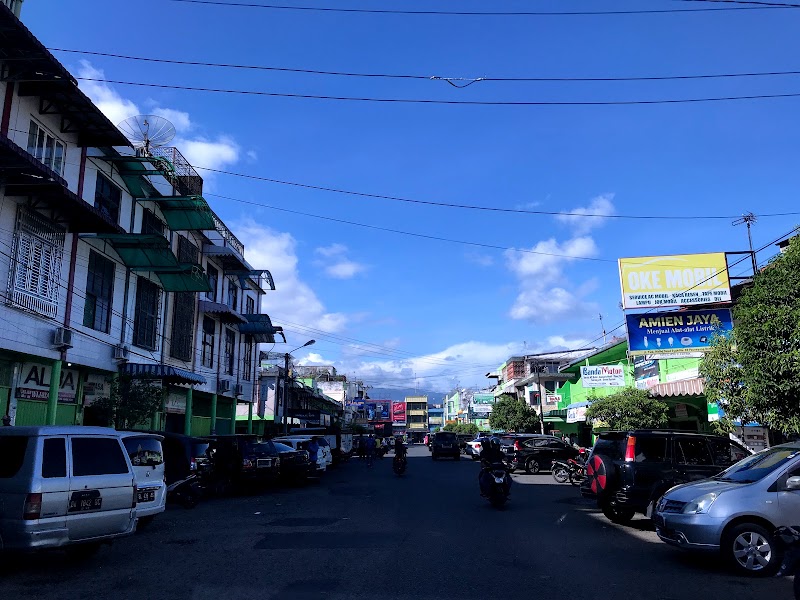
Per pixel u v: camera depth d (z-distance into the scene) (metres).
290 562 7.95
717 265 20.31
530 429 47.31
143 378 18.95
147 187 20.94
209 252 27.97
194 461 14.01
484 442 14.31
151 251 19.47
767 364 10.62
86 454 7.64
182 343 25.09
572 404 38.00
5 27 12.13
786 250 10.88
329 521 11.67
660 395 21.38
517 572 7.44
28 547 6.82
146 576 7.21
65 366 17.22
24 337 14.51
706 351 13.34
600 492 11.40
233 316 29.80
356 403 92.50
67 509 7.19
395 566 7.71
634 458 11.20
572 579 7.11
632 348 19.84
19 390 15.18
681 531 7.79
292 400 51.69
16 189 13.73
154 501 10.38
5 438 7.39
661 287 20.45
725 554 7.48
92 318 18.22
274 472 16.81
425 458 41.66
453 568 7.62
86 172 17.59
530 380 52.00
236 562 7.96
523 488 18.94
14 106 14.17
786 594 6.53
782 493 7.54
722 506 7.56
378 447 43.50
